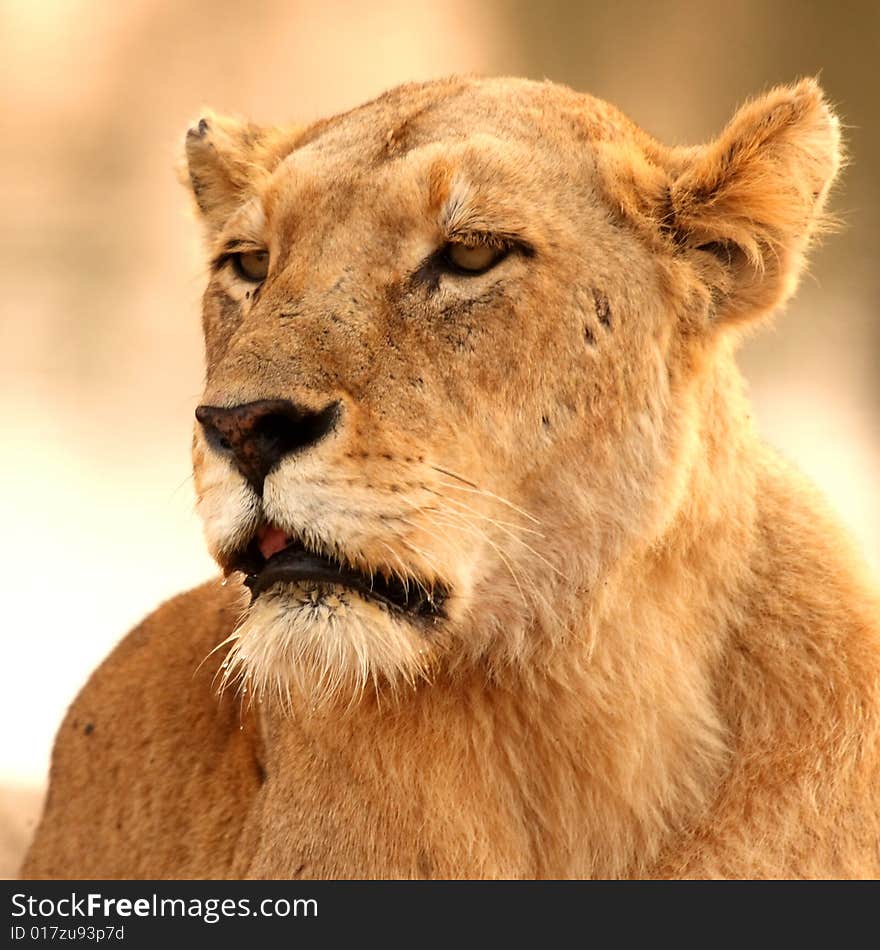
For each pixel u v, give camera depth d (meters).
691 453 9.30
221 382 8.36
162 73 66.94
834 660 9.11
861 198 41.81
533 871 9.20
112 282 40.88
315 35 71.88
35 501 27.16
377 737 8.98
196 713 11.62
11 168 53.75
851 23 60.50
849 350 32.72
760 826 8.94
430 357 8.73
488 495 8.86
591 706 9.05
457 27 71.12
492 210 8.86
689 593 9.22
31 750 19.55
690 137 51.78
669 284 9.37
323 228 9.08
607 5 69.38
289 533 8.23
